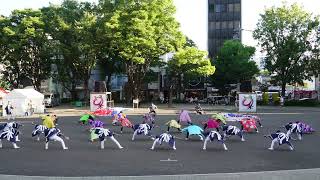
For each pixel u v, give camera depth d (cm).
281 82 6172
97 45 5372
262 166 1504
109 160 1625
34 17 5559
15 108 4144
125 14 5019
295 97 6838
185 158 1675
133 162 1582
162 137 1902
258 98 6938
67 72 6081
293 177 1325
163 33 5269
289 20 5891
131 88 5753
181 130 2505
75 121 3391
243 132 2558
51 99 5822
